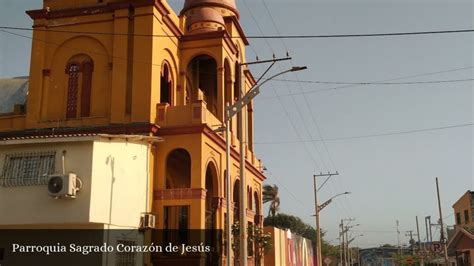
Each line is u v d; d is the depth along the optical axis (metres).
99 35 24.28
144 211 20.52
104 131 22.41
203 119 22.78
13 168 18.53
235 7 34.22
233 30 31.75
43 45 24.88
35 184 18.19
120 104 22.91
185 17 30.84
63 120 23.66
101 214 18.17
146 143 21.03
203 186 22.17
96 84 23.88
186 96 28.36
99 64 24.08
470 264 40.09
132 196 19.84
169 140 22.62
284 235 41.97
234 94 30.36
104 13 24.39
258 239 28.58
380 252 153.38
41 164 18.39
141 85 22.86
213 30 29.09
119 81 23.19
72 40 24.69
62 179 17.59
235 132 29.41
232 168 27.62
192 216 21.66
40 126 23.81
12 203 18.28
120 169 19.34
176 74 26.59
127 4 23.75
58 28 24.89
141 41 23.36
